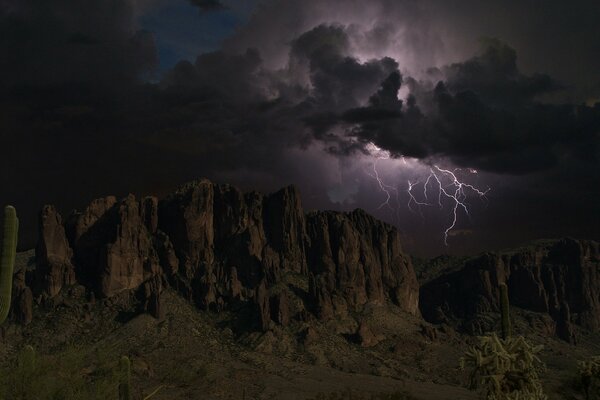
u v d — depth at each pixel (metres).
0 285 23.66
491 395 25.84
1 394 33.56
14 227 24.12
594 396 47.81
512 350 26.55
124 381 37.47
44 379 34.94
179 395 105.06
